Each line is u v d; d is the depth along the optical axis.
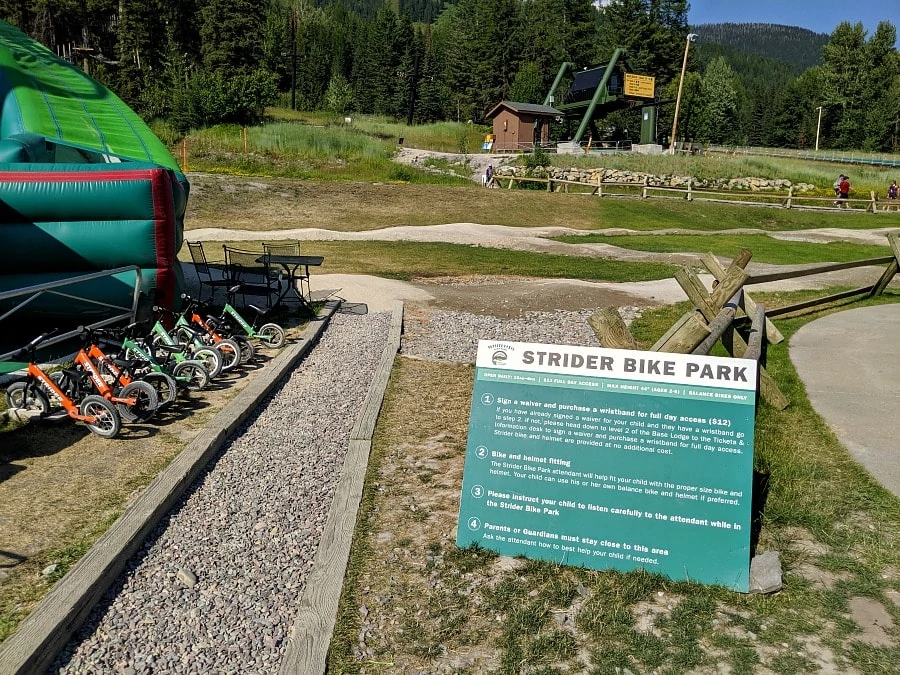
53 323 9.34
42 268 9.20
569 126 61.47
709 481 4.30
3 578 4.19
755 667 3.53
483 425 4.66
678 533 4.31
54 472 5.70
